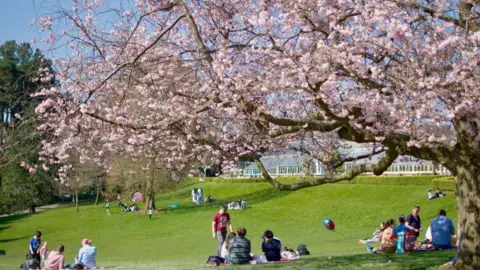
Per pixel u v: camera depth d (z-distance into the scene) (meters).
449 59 8.81
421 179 40.69
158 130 10.62
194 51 10.49
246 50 10.36
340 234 29.08
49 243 34.56
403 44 8.47
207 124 12.98
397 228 15.43
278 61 9.25
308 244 25.20
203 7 11.29
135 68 10.35
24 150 11.26
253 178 55.34
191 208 45.09
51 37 11.47
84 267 16.05
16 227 44.78
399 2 8.77
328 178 10.76
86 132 12.08
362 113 9.42
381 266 11.52
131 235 35.56
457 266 10.17
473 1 8.61
